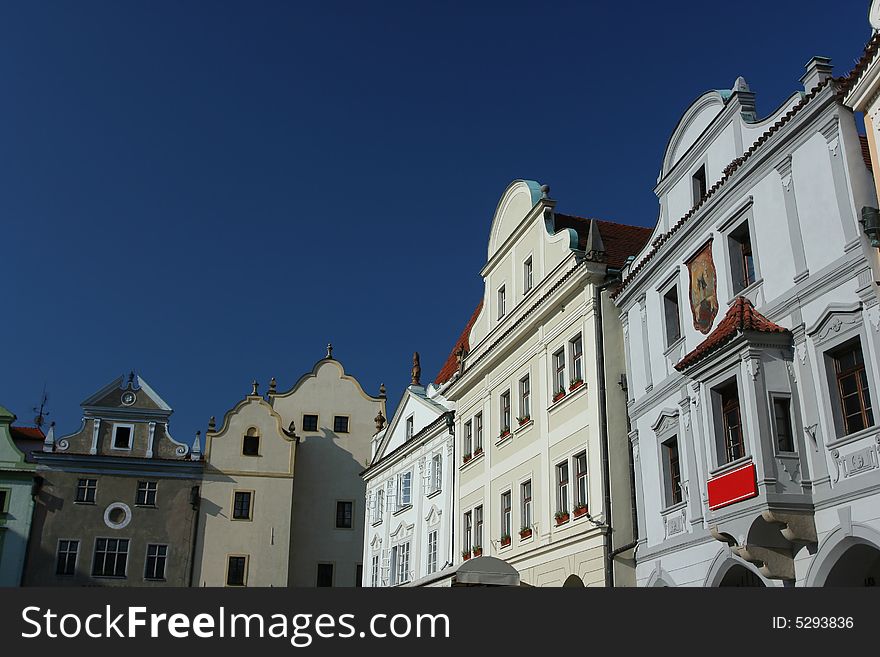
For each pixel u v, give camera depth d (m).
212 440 58.06
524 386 32.69
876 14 16.91
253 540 56.50
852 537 16.77
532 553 29.83
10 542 52.97
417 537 41.31
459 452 37.75
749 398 18.86
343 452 62.69
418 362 47.72
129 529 54.91
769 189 20.23
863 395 17.31
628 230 33.97
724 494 19.44
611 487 25.88
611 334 27.73
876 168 16.78
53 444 55.66
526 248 33.94
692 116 24.41
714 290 22.06
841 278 17.80
